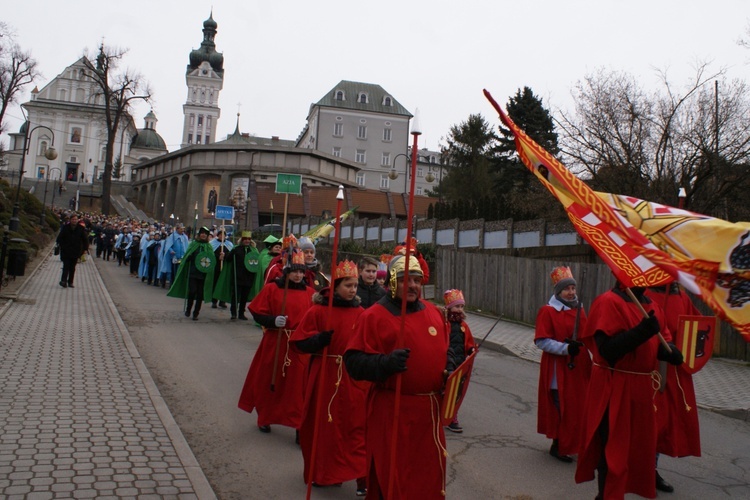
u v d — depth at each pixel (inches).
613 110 871.1
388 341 154.5
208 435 253.8
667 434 212.7
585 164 884.0
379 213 2028.8
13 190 1421.0
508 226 892.0
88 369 335.9
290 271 257.9
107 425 244.1
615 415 186.5
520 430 281.0
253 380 266.4
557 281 252.5
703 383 392.8
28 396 275.6
